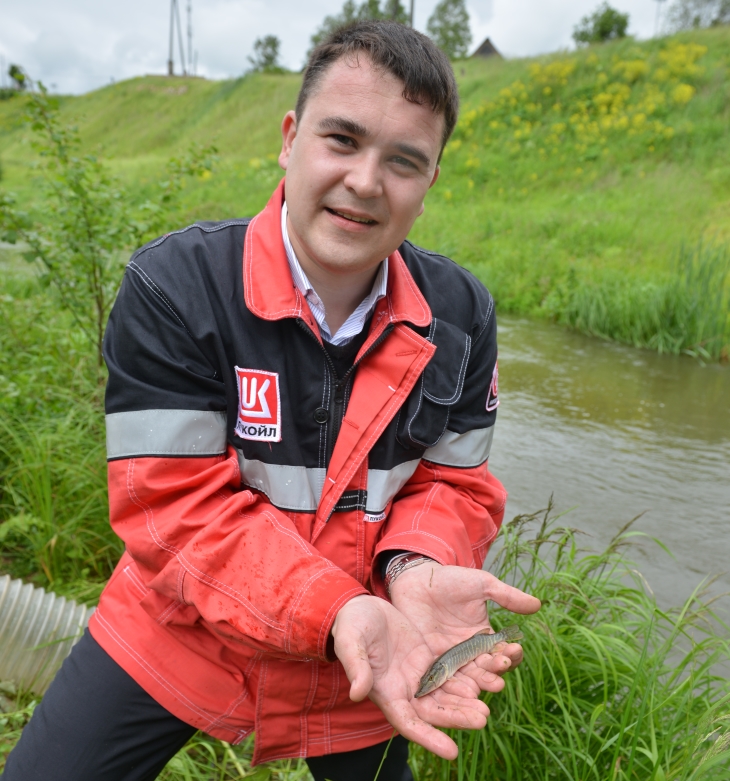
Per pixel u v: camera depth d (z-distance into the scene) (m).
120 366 1.52
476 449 1.83
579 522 4.23
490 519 1.84
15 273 7.49
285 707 1.61
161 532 1.49
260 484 1.62
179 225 4.54
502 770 2.25
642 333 8.79
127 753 1.59
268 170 24.55
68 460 3.60
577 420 6.05
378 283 1.65
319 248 1.50
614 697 2.29
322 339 1.62
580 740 2.14
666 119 20.16
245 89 40.66
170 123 41.88
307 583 1.39
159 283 1.51
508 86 25.19
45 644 2.47
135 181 20.77
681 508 4.46
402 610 1.56
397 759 1.84
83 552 3.37
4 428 3.64
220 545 1.44
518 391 6.79
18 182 21.83
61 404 3.94
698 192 15.71
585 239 12.61
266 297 1.55
